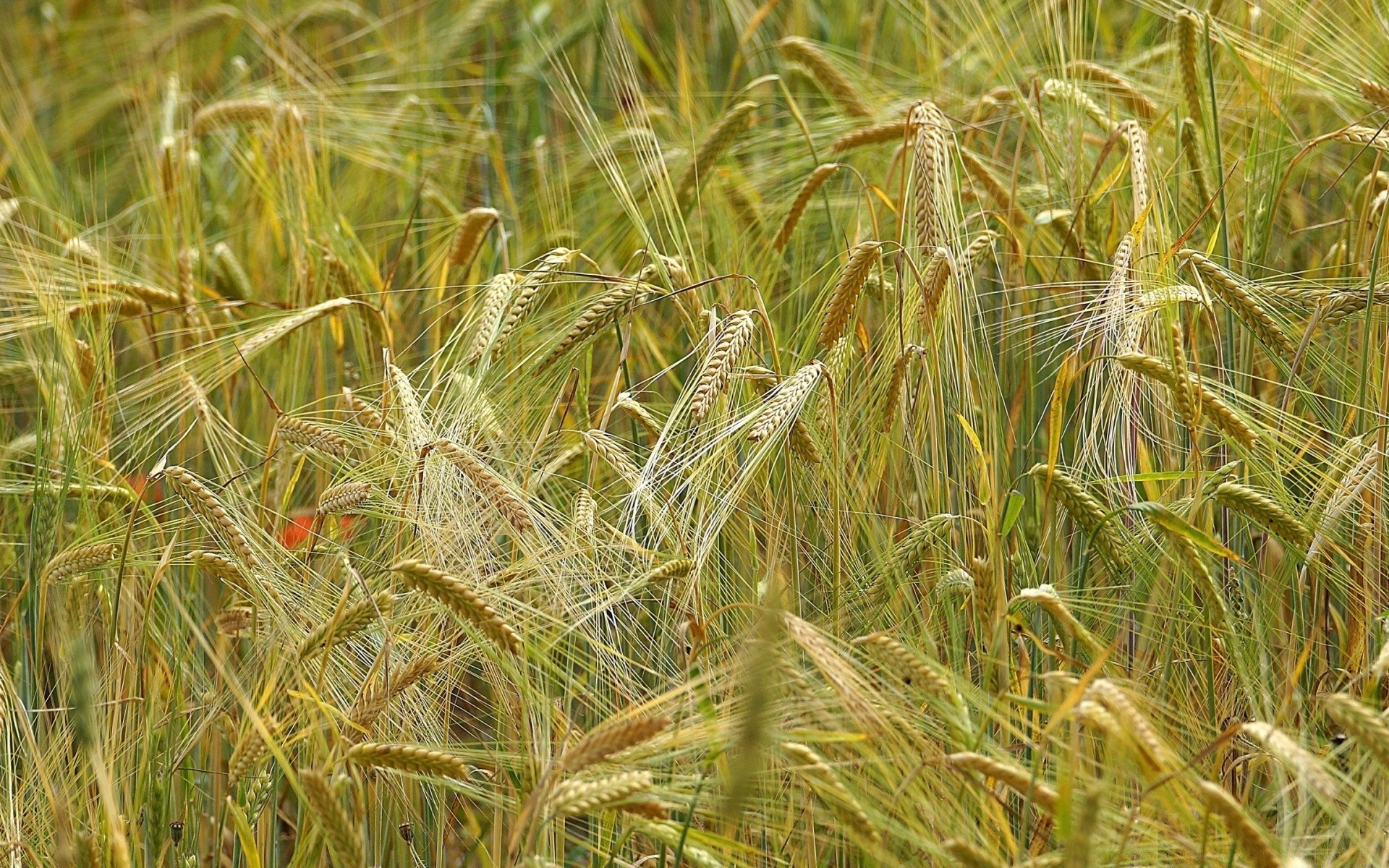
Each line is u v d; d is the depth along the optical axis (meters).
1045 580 2.71
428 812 2.70
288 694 2.64
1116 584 2.70
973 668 2.66
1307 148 2.82
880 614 2.67
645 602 2.73
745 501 2.68
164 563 2.64
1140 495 2.74
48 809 2.63
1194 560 2.59
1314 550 2.63
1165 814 2.54
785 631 2.52
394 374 2.68
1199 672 2.67
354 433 2.71
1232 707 2.66
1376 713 2.48
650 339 2.91
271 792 2.66
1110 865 2.50
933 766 2.54
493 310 2.67
